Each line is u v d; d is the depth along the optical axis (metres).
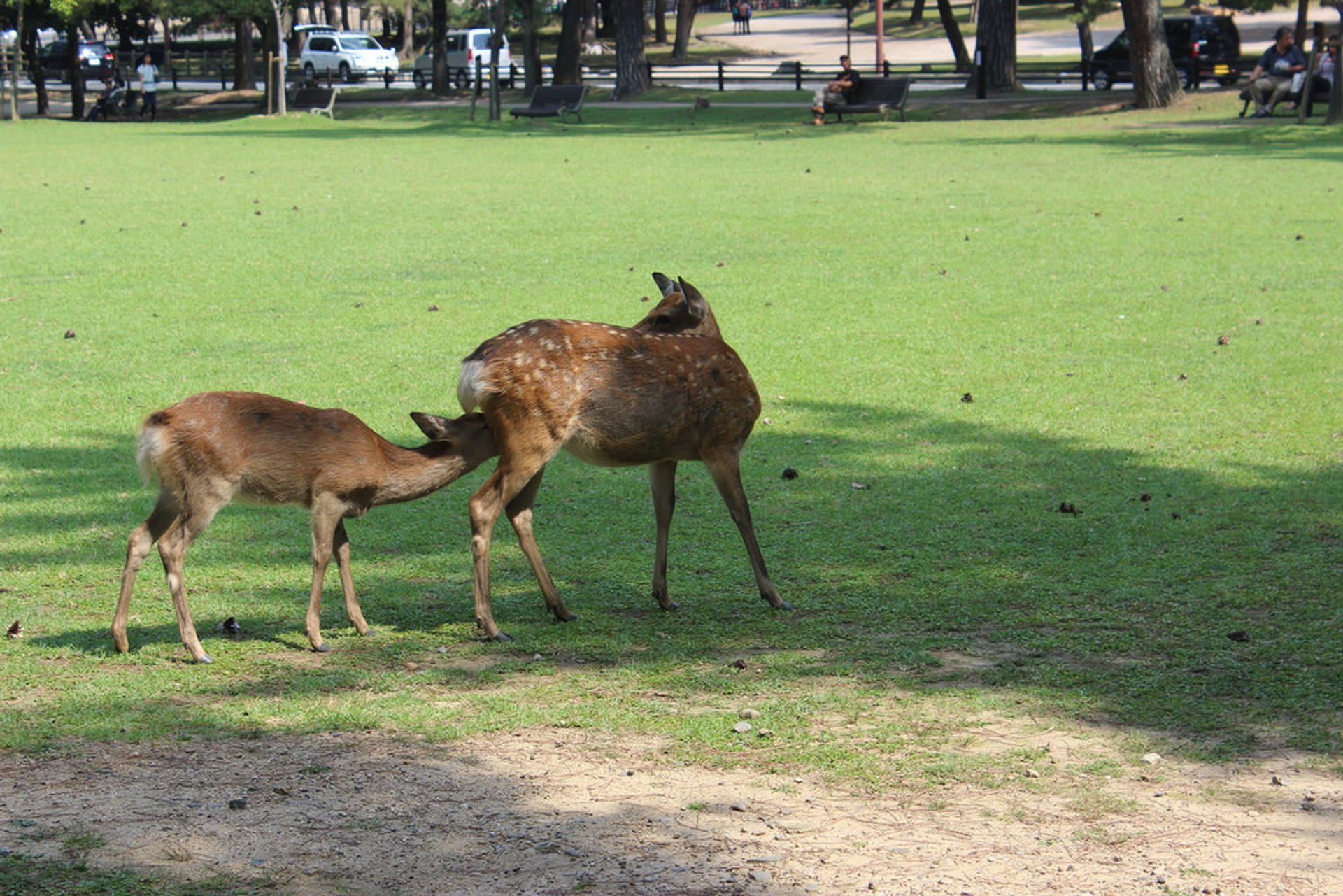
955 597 7.75
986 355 13.80
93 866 4.60
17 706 6.14
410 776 5.39
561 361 6.94
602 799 5.19
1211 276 17.48
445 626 7.36
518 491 7.06
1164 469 10.23
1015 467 10.38
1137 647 6.91
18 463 10.48
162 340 14.53
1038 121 41.28
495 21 49.16
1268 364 13.21
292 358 13.71
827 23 100.25
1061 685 6.42
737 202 25.45
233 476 6.57
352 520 9.38
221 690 6.37
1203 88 47.88
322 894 4.42
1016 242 20.41
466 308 16.12
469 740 5.79
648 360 7.12
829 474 10.31
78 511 9.41
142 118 58.50
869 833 4.90
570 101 47.59
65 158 36.97
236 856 4.68
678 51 80.81
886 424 11.60
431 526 9.27
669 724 5.96
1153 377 12.86
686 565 8.45
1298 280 17.09
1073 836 4.88
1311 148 32.31
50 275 18.38
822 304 16.23
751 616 7.52
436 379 12.88
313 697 6.28
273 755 5.60
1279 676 6.47
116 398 12.28
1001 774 5.44
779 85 59.59
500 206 25.48
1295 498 9.48
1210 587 7.82
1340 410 11.64
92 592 7.88
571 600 7.81
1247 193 24.86
